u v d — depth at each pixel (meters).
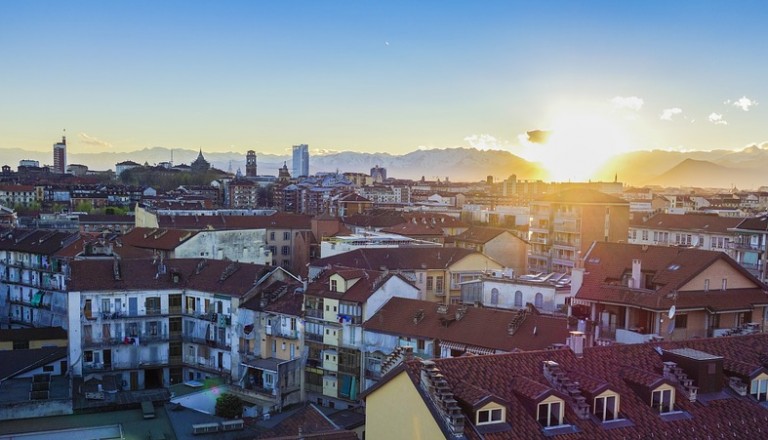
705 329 71.81
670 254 76.81
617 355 49.44
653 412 44.69
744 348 53.31
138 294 107.56
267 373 97.56
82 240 141.75
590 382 44.22
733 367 49.25
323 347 97.81
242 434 84.50
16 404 88.69
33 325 143.12
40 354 105.88
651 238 186.00
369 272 101.00
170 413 91.06
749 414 46.28
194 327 109.44
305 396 99.56
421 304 92.69
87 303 104.31
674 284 71.81
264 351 103.38
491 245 164.25
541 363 46.94
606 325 75.06
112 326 105.81
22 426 86.38
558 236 152.00
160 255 130.50
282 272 111.00
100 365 104.81
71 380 99.81
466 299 106.06
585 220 146.62
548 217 154.62
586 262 81.31
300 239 185.38
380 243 147.62
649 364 49.25
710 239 170.00
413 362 44.75
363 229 196.25
